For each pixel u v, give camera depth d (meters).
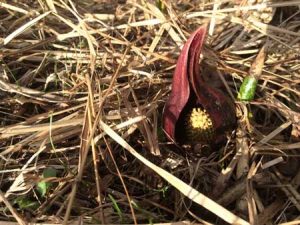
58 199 0.24
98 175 0.24
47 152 0.26
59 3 0.33
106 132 0.24
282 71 0.29
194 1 0.33
